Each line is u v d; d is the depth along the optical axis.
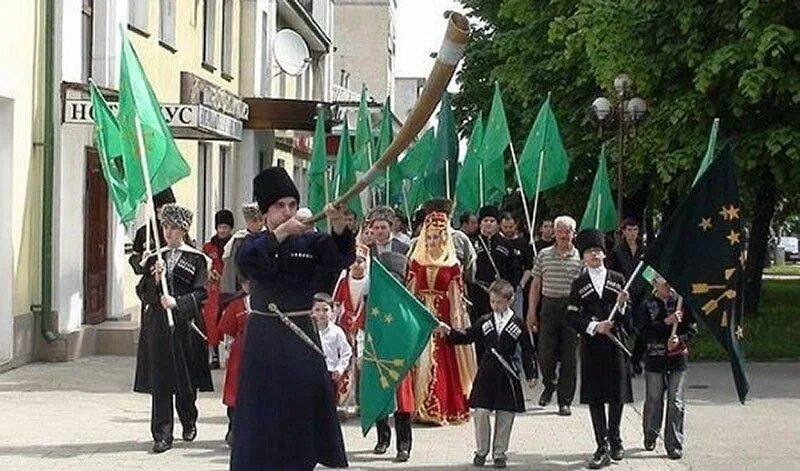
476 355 10.46
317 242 6.92
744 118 18.69
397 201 19.47
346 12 69.75
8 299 14.90
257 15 29.00
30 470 9.52
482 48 31.36
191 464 9.85
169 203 11.20
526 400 13.90
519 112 28.08
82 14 17.09
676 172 18.94
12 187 14.91
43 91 15.69
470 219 15.17
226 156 27.05
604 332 10.10
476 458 10.16
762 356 18.23
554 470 10.05
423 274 11.52
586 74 23.33
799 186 18.67
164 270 10.36
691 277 9.20
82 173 16.30
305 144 36.66
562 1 24.53
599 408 10.20
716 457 10.63
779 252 70.12
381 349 9.46
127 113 11.38
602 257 10.44
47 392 13.47
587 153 25.12
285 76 34.53
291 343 6.89
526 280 14.58
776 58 17.11
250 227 11.25
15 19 14.88
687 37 18.72
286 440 6.80
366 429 9.55
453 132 18.09
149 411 12.39
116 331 16.94
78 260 16.23
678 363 10.62
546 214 27.97
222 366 16.41
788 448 11.05
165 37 21.64
